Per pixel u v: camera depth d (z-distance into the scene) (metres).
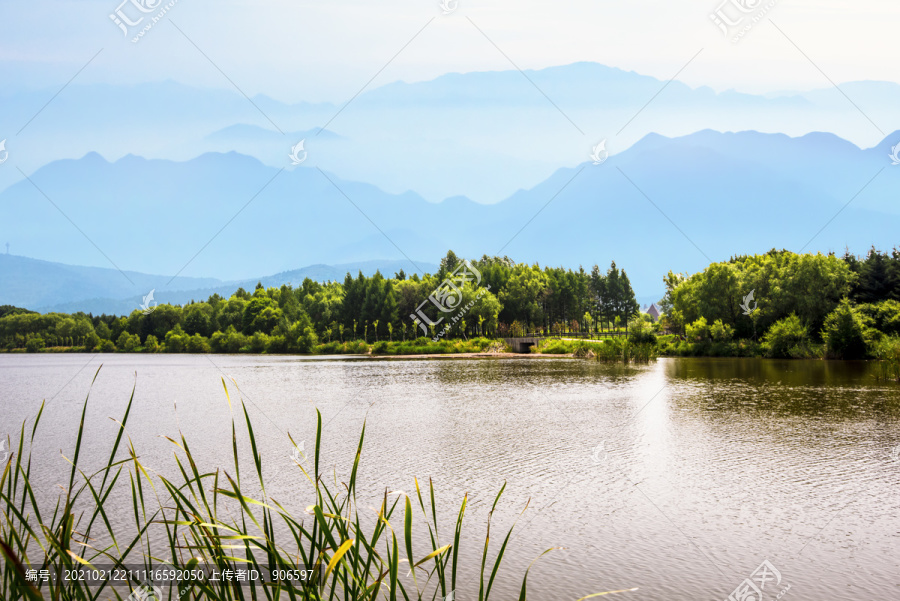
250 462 20.27
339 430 26.14
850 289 68.88
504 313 129.25
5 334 129.75
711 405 32.16
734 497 16.14
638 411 30.62
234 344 118.69
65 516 4.53
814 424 26.27
